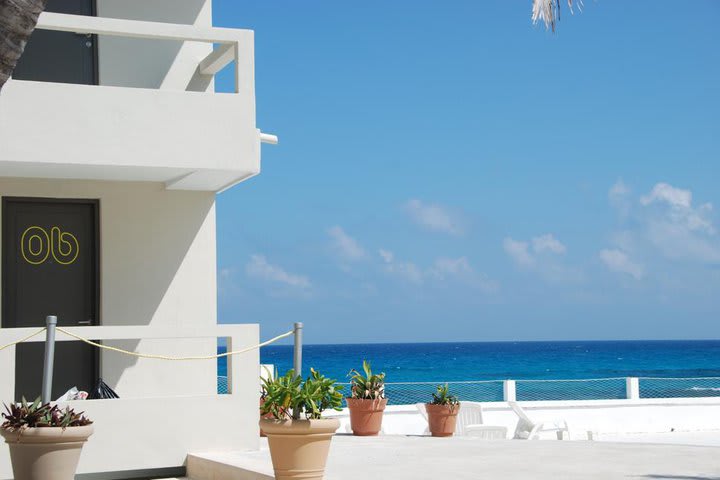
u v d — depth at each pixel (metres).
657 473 9.16
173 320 12.73
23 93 10.48
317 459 8.26
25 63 12.35
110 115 10.77
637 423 20.66
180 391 12.73
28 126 10.47
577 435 20.00
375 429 14.64
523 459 10.36
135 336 10.37
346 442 12.74
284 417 8.32
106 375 12.41
